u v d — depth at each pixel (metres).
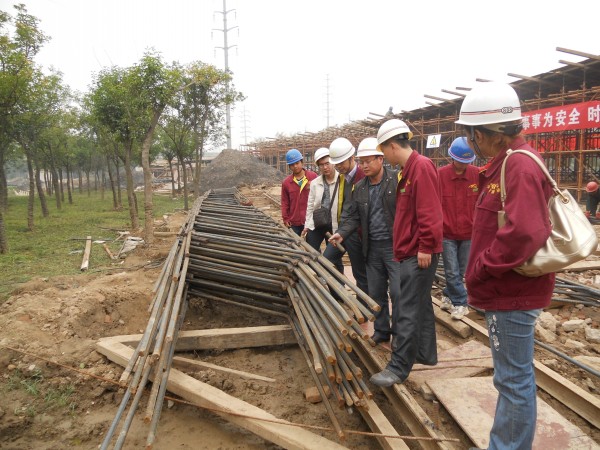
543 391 3.29
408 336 3.13
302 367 3.97
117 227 13.17
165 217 15.20
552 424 2.79
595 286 5.61
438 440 2.62
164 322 3.22
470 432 2.72
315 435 2.75
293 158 5.99
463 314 4.49
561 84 14.02
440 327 4.59
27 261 8.23
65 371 3.73
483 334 4.15
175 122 17.06
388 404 3.29
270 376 3.82
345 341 3.12
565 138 15.02
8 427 3.16
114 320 4.77
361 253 4.47
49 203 24.17
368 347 3.79
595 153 15.43
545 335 4.20
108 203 23.56
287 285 4.48
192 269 4.96
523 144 2.15
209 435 3.11
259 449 2.97
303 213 6.06
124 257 8.50
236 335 4.22
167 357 3.33
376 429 2.83
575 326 4.43
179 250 5.02
